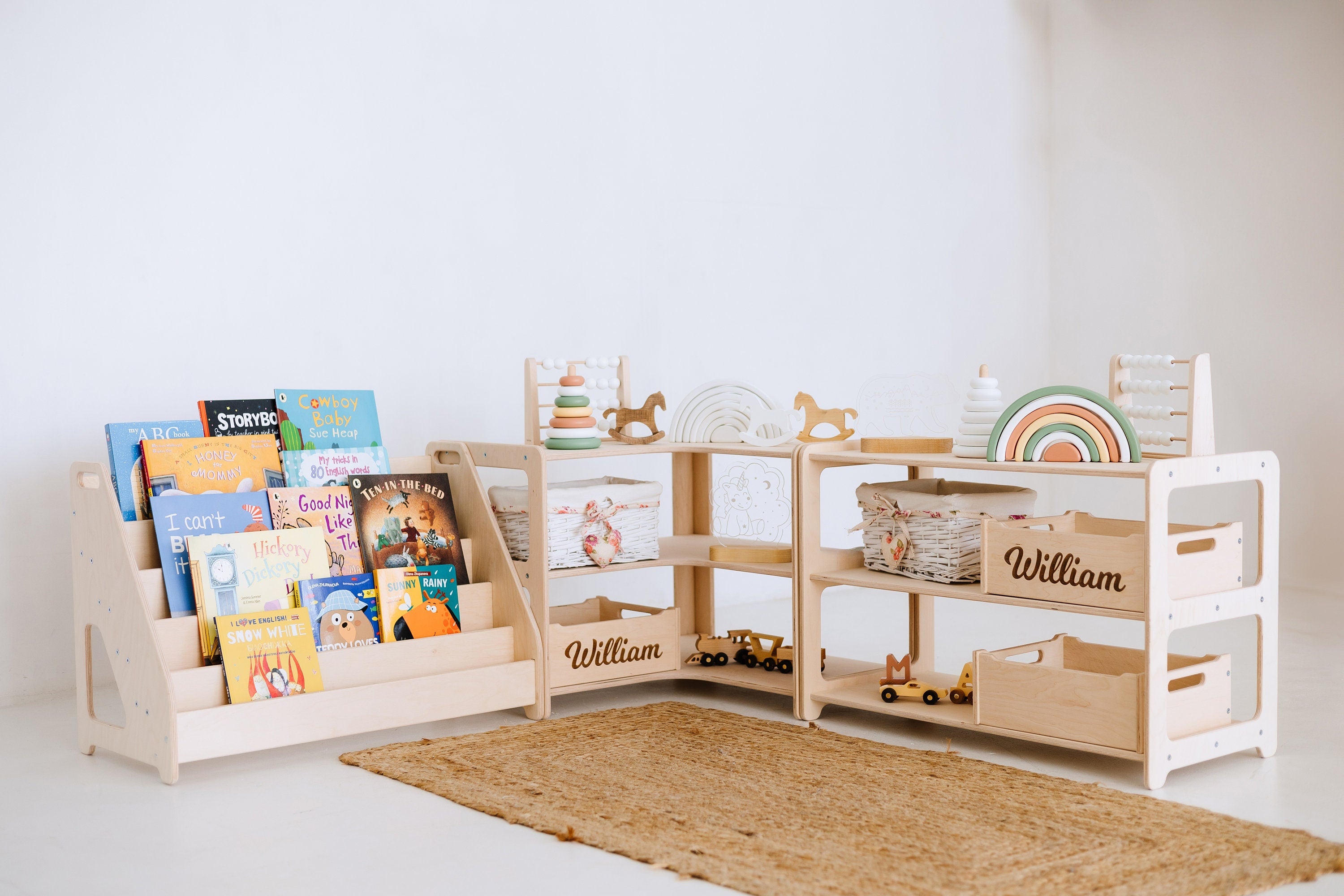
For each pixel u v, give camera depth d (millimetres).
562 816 2814
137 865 2580
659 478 5605
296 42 4582
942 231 6609
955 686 3695
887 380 6398
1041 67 7039
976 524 3459
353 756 3332
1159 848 2523
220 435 3658
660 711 3809
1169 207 6492
